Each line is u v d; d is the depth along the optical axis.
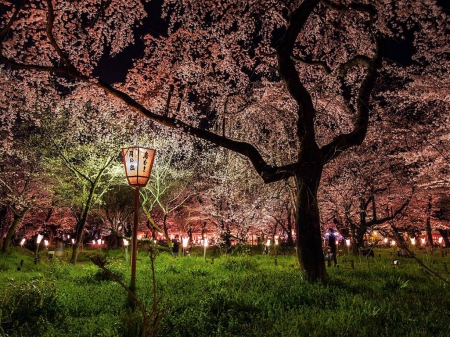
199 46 15.39
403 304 7.77
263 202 24.72
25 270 17.64
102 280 12.28
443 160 15.60
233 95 15.88
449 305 7.75
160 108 16.70
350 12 15.20
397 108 18.34
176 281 11.75
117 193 31.33
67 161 22.05
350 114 17.70
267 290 9.32
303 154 11.60
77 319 7.10
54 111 21.30
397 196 26.30
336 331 5.98
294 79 11.80
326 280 10.88
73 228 45.56
